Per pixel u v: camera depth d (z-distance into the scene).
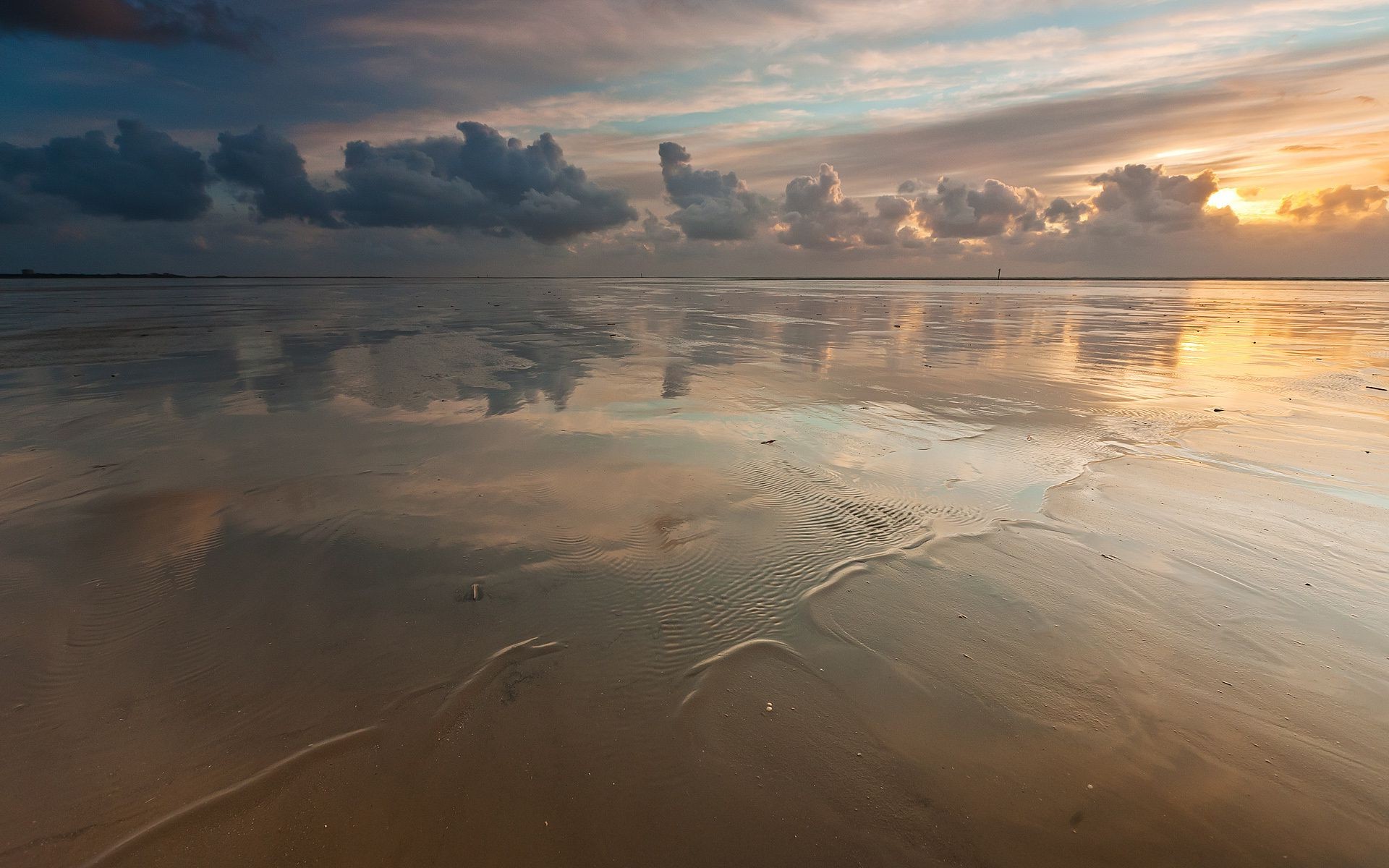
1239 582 5.16
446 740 3.48
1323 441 8.86
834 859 2.85
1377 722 3.66
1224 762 3.39
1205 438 9.06
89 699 3.78
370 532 5.98
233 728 3.57
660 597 4.90
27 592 4.93
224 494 6.89
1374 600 4.90
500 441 8.86
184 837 2.91
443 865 2.81
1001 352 18.05
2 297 46.88
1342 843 2.94
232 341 19.66
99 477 7.38
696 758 3.39
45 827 2.97
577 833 2.96
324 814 3.04
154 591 4.96
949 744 3.49
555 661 4.14
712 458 8.13
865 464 7.94
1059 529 6.12
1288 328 25.14
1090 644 4.36
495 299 48.81
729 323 27.39
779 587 5.05
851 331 23.92
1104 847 2.91
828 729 3.60
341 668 4.06
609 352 17.78
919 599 4.90
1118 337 21.89
